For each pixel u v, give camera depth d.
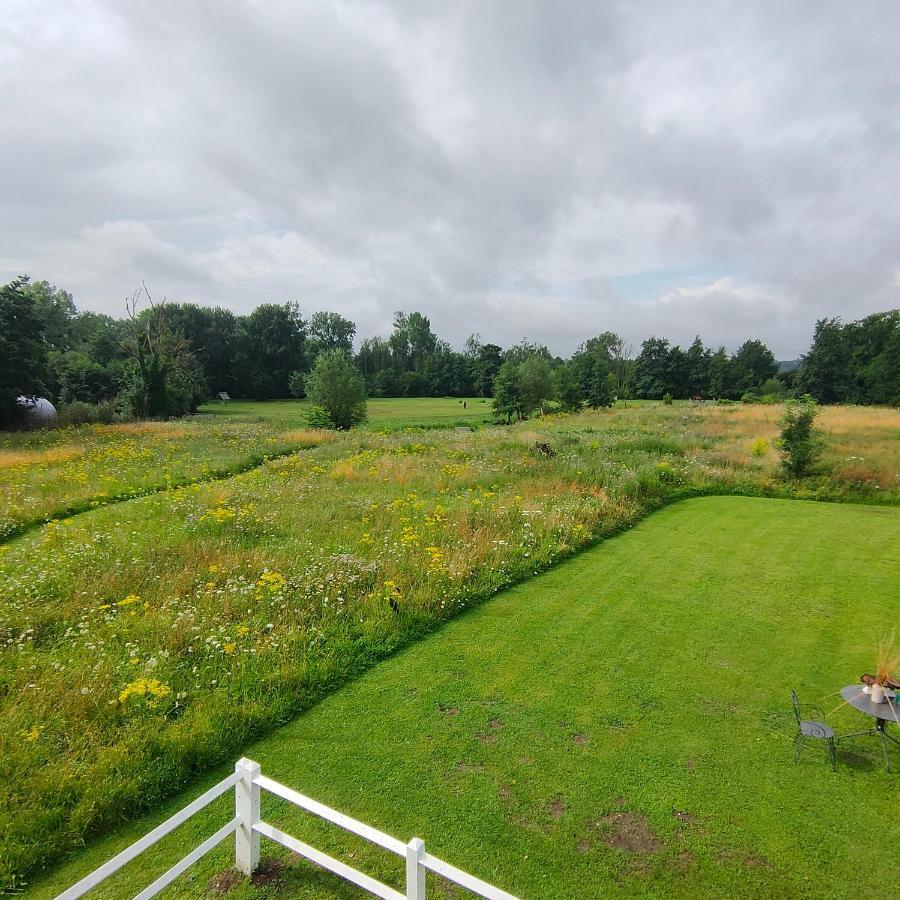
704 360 79.50
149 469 18.14
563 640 7.48
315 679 6.39
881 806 4.66
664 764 5.18
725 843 4.32
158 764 5.01
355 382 35.41
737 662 6.89
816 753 5.30
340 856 4.24
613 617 8.12
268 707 5.86
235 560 9.54
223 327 81.62
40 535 11.86
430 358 101.44
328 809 3.60
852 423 25.86
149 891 3.45
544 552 10.52
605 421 32.34
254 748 5.44
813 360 65.25
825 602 8.52
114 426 31.41
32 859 4.09
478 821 4.55
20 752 4.90
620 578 9.59
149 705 5.61
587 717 5.87
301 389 71.75
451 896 3.92
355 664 6.82
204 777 5.07
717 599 8.68
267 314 80.50
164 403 41.47
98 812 4.48
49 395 39.31
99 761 4.89
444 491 14.73
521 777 5.03
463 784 4.95
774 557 10.53
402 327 118.19
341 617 7.84
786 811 4.62
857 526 12.55
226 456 21.02
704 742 5.47
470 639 7.54
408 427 33.69
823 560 10.32
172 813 4.66
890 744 5.39
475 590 8.82
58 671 6.14
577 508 12.76
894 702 5.08
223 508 12.62
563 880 4.04
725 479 16.88
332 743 5.50
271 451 22.45
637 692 6.30
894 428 24.17
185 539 10.73
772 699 6.15
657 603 8.57
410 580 8.90
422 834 4.43
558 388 45.50
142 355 41.00
